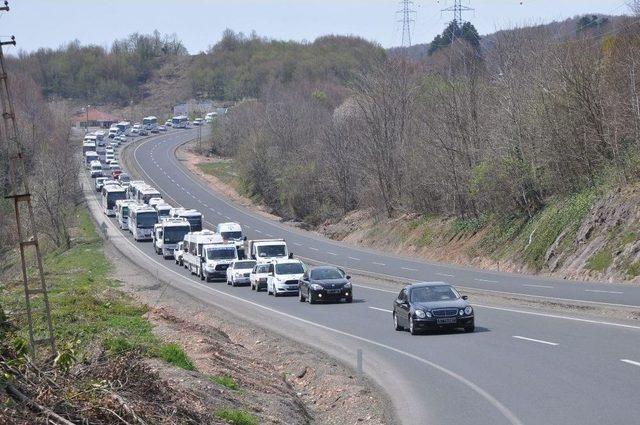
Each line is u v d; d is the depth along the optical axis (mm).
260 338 95125
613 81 183125
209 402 50125
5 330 45656
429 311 85188
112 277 174000
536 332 81625
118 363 45812
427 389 59250
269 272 152625
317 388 68250
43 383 39938
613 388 53188
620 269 142000
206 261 179375
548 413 47844
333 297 127188
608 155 179375
